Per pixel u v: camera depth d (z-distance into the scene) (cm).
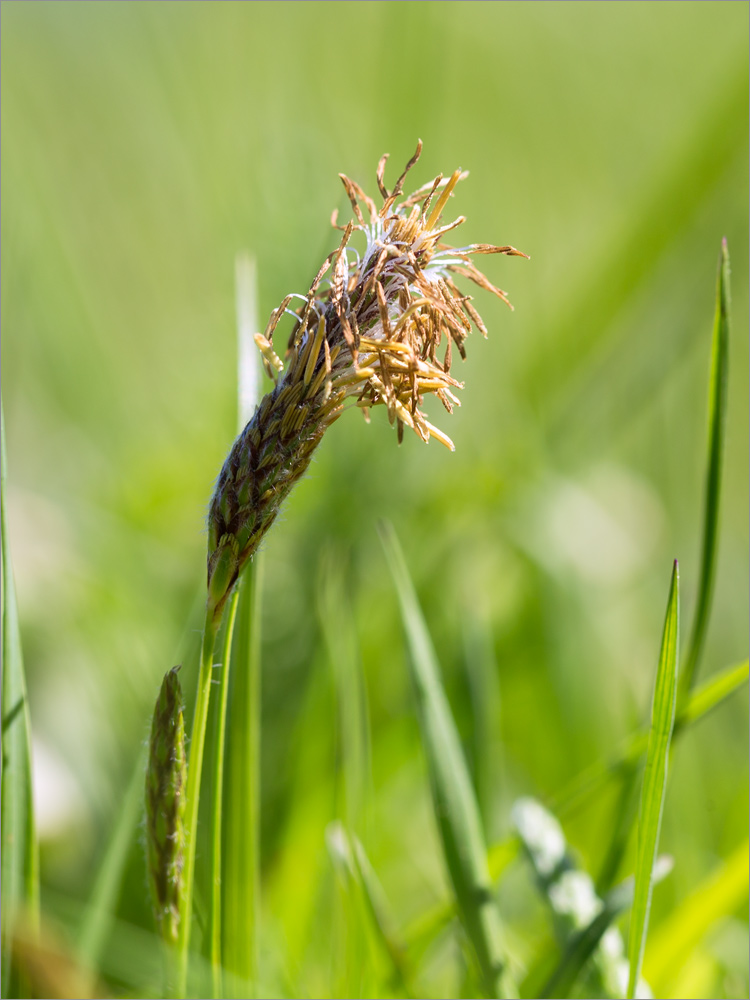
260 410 11
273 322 11
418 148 11
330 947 14
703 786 16
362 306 11
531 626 19
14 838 12
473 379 25
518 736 19
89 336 25
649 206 23
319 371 11
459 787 12
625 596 21
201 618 15
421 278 11
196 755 11
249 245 20
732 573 23
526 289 28
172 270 28
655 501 23
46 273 24
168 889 11
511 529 20
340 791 14
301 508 19
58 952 11
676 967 13
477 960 12
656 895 15
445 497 21
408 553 20
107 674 17
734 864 13
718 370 12
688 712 13
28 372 24
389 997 13
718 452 13
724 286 12
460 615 17
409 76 23
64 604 18
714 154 23
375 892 13
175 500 21
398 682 18
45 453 23
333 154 21
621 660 20
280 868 15
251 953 12
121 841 13
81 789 15
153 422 24
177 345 27
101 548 19
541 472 21
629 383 23
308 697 15
